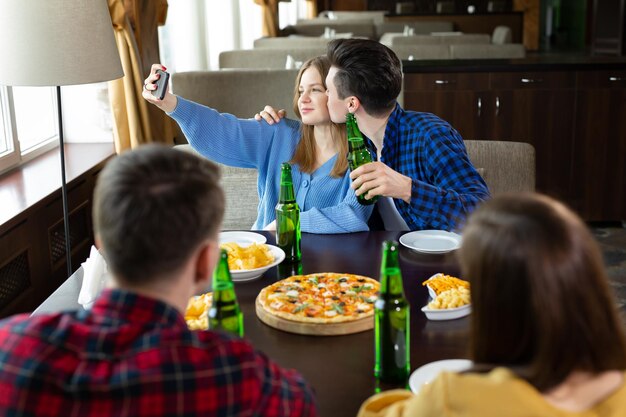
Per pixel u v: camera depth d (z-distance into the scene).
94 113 4.29
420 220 2.37
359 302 1.64
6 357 0.93
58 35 2.49
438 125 2.38
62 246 3.42
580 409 0.89
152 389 0.90
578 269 0.85
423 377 1.36
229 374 0.94
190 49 6.41
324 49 5.41
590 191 4.78
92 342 0.93
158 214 0.96
